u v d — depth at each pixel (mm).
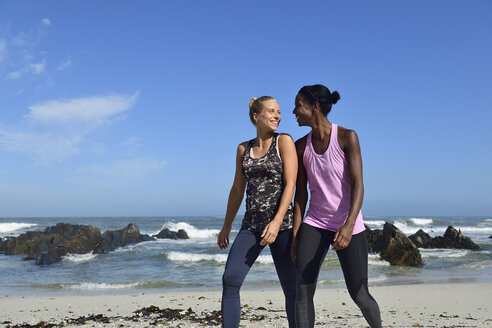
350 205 2719
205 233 27219
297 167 3055
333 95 2926
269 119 3072
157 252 17312
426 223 44062
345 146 2816
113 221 54219
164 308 7227
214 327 5254
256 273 12086
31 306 7496
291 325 3049
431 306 7332
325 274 11812
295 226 3037
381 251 14836
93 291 9820
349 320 5840
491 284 9930
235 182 3410
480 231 33812
